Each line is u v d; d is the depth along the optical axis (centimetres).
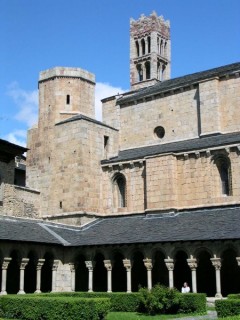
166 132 4916
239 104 4441
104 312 2562
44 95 5219
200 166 4209
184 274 4178
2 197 4441
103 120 5469
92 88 5397
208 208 4103
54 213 4819
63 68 5216
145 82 6694
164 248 3697
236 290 3891
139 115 5169
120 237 4000
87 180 4725
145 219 4325
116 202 4788
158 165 4375
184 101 4828
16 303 2670
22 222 4191
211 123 4538
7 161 4553
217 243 3456
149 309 2850
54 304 2531
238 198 3962
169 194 4266
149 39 6875
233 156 4028
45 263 4472
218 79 4597
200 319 2500
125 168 4719
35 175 5056
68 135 4872
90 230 4444
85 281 4506
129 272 3856
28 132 5238
